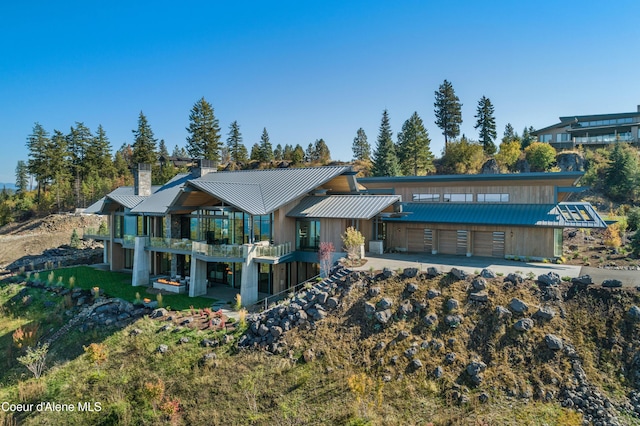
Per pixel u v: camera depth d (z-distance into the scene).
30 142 76.50
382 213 29.22
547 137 74.06
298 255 27.92
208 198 30.69
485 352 15.58
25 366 20.30
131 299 26.66
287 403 15.11
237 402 15.61
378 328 17.61
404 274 20.52
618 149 52.66
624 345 14.96
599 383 13.99
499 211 28.77
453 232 29.62
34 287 31.66
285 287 28.11
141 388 17.12
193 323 21.36
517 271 20.05
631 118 69.56
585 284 17.66
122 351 19.77
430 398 14.25
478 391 14.20
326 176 29.81
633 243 26.34
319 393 15.25
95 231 41.25
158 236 33.38
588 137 70.94
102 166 84.31
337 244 27.05
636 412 12.95
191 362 18.16
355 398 14.66
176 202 28.92
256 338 18.66
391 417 13.67
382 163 61.09
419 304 18.17
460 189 31.84
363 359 16.34
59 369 19.34
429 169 64.56
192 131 76.12
